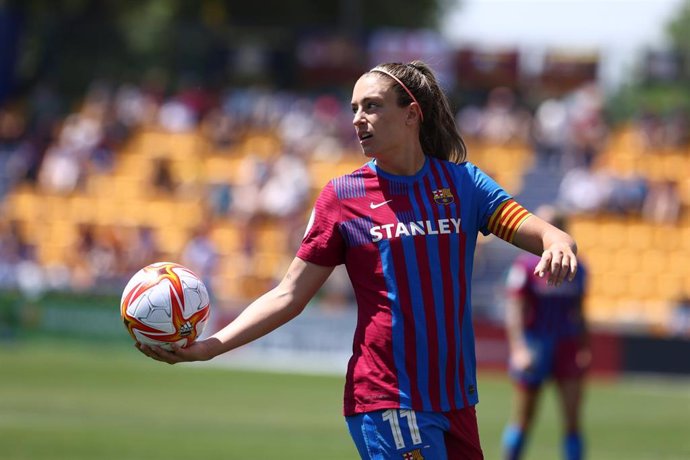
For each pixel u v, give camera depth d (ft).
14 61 404.57
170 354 58.44
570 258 53.62
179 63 400.47
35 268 303.68
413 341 56.44
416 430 55.98
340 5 470.80
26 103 399.65
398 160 58.18
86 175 340.80
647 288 297.33
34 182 349.20
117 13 434.71
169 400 182.80
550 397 210.18
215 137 352.90
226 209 318.65
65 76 411.95
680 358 238.07
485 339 247.09
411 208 57.41
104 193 335.88
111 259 301.02
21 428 145.07
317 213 58.49
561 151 341.00
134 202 331.77
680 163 334.03
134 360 246.88
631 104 402.93
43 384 197.47
